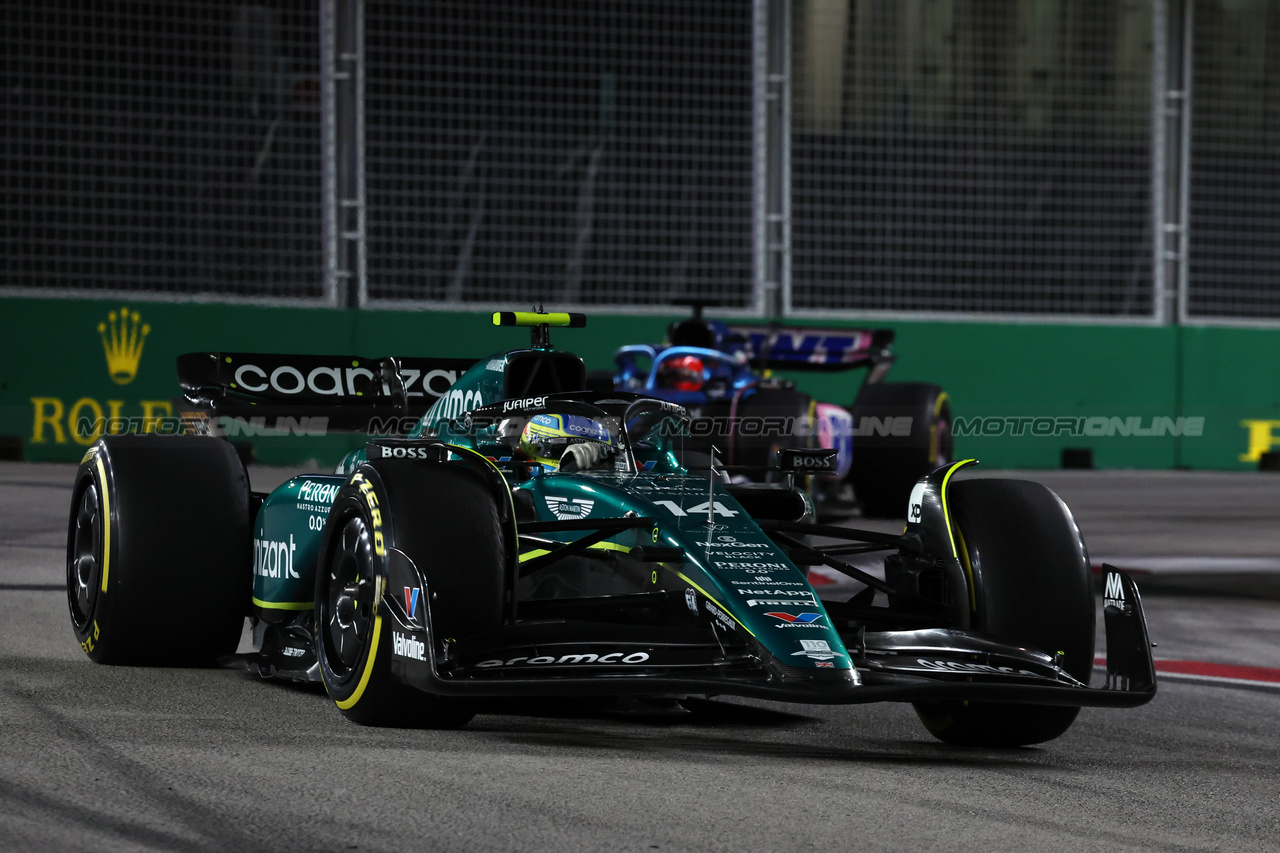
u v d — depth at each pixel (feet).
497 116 162.71
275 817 33.42
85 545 56.65
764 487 50.44
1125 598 43.52
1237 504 141.49
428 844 31.71
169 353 150.00
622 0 164.04
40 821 32.65
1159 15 180.75
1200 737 50.83
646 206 169.89
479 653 40.34
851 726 49.96
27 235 153.38
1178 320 185.26
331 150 155.43
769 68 168.14
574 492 47.52
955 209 178.70
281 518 52.16
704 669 39.83
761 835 33.50
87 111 147.02
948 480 48.11
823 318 170.91
